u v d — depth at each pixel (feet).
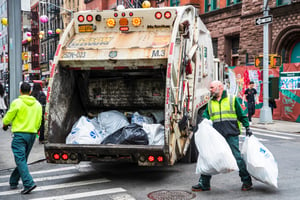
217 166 19.04
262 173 19.49
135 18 22.82
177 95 21.70
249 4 78.48
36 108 21.01
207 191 20.12
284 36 70.95
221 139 19.22
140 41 22.30
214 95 20.30
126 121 24.40
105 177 23.75
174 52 21.26
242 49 81.15
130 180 22.82
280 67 58.18
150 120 24.71
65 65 22.56
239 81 65.05
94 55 22.12
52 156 21.53
